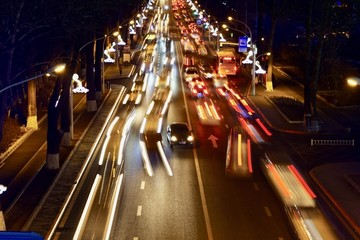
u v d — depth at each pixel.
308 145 54.22
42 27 41.81
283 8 82.31
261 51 98.25
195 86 85.50
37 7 39.12
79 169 45.41
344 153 51.59
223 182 41.91
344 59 94.62
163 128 60.09
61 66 32.75
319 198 38.72
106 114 67.62
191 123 62.94
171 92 81.50
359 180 42.25
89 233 32.00
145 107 71.75
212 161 47.84
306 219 34.22
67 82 45.22
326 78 79.81
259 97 78.12
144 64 106.75
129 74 96.62
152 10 195.25
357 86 73.50
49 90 74.62
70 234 31.92
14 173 44.41
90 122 63.22
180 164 46.81
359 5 76.44
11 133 53.97
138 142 54.44
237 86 86.50
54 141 44.88
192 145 52.06
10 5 36.22
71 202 37.62
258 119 65.38
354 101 72.44
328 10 62.00
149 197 38.38
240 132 58.19
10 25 36.69
